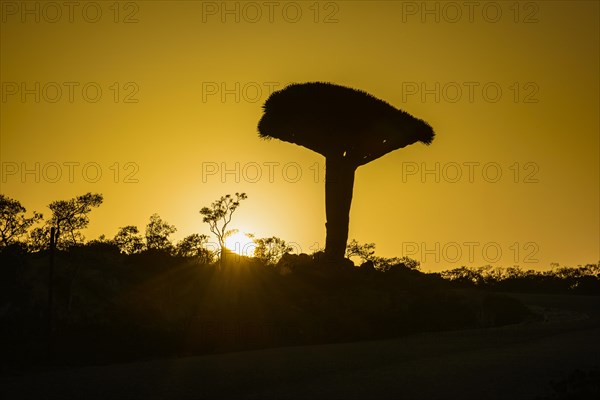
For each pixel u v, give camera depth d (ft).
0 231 151.64
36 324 128.67
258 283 173.47
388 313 164.76
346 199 197.16
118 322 136.87
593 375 85.87
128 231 181.47
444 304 179.83
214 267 179.01
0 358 111.24
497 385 86.84
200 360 112.68
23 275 142.72
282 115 195.72
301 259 194.90
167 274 170.09
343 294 172.86
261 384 90.74
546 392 82.23
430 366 102.89
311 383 90.63
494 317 185.57
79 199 154.92
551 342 132.46
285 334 141.08
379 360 110.42
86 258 160.45
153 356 121.90
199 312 149.59
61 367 109.40
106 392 86.17
